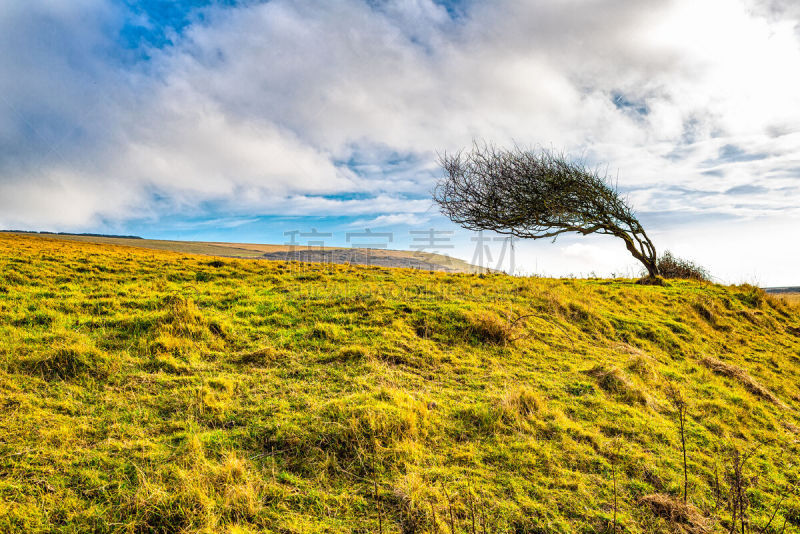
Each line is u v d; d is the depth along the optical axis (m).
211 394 5.38
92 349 6.29
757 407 6.94
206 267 15.52
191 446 4.25
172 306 8.58
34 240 28.67
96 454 4.11
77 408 4.98
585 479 4.35
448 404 5.66
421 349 7.58
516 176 18.41
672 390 7.05
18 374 5.53
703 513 4.04
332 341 7.73
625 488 4.28
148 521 3.32
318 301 9.97
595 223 18.02
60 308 8.65
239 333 7.90
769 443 5.82
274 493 3.77
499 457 4.59
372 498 3.80
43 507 3.39
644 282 17.27
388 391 5.57
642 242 18.56
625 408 6.03
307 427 4.71
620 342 9.52
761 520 4.04
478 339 8.34
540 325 9.59
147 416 4.93
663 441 5.34
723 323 12.20
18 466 3.83
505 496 3.98
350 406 5.02
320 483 3.98
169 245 55.41
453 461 4.47
